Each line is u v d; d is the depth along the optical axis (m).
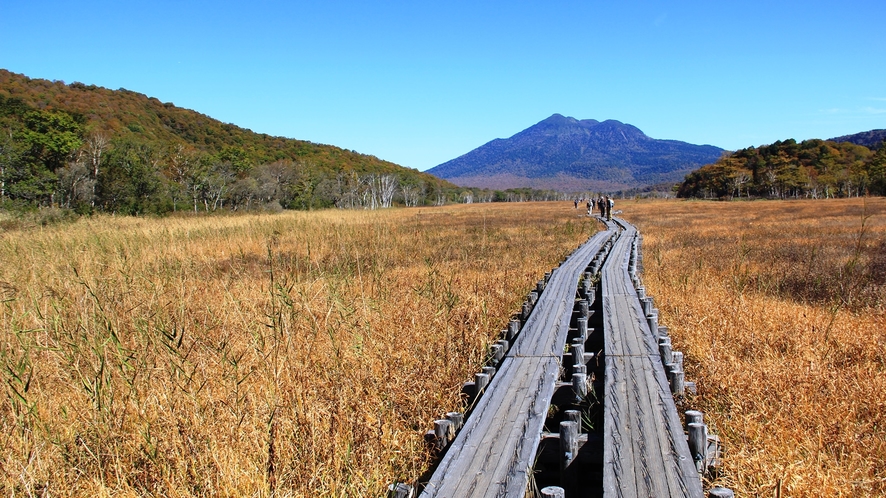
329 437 4.03
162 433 4.14
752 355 6.15
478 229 26.59
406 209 68.94
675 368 4.79
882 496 3.42
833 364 5.71
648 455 3.22
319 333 6.39
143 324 6.13
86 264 9.41
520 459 3.25
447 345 6.07
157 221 22.88
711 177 115.75
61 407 4.57
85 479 3.78
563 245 18.34
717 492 2.76
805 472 3.55
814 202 62.84
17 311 6.88
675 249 16.86
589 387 4.89
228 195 62.22
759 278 10.03
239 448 3.92
